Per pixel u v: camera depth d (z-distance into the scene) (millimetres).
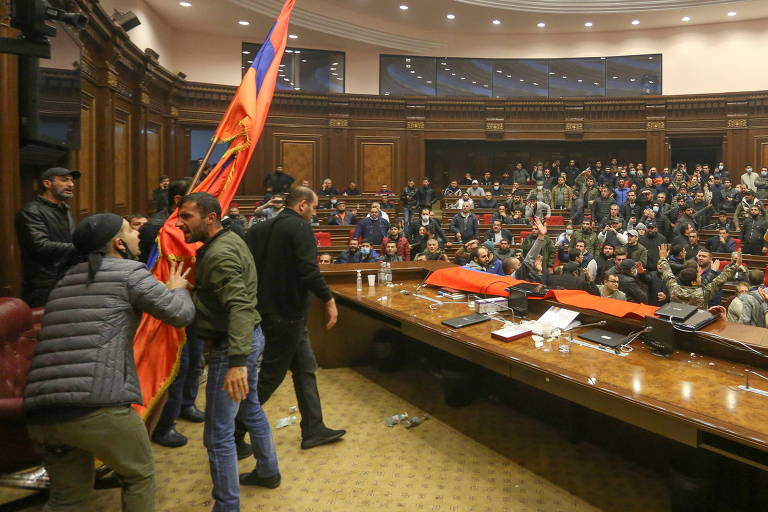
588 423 3191
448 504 2570
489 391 3863
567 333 3096
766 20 15039
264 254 2854
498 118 15812
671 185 12227
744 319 4570
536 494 2658
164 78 11969
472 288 4156
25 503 2479
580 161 17016
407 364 4566
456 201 13789
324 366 4602
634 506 2547
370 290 4469
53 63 4535
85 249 1984
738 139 15031
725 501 2461
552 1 14344
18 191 3893
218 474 2283
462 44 16156
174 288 2180
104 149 8602
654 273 6238
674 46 15633
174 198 3387
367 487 2723
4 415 2215
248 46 14680
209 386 2328
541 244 5594
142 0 11633
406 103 15539
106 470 2691
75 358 1827
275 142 14961
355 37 14609
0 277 3758
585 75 16078
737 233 9859
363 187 15602
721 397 2176
